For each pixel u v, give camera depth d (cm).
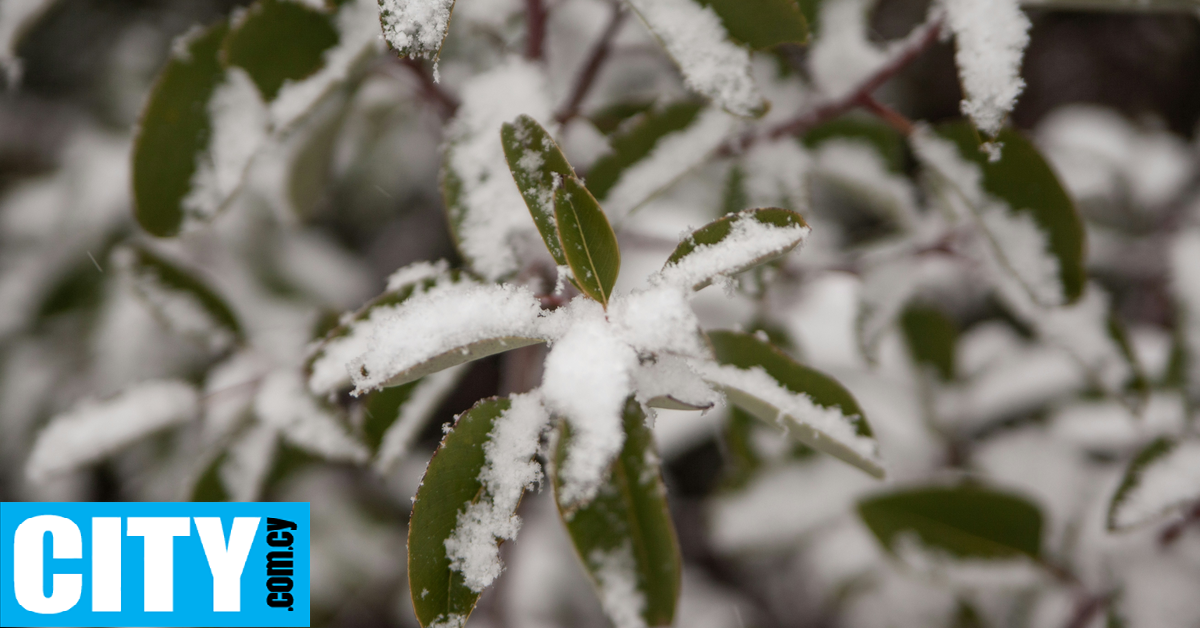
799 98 80
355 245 151
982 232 75
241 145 73
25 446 125
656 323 67
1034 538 80
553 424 68
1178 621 79
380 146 129
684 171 76
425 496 67
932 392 100
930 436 102
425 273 71
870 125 82
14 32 76
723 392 69
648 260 109
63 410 124
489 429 67
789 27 70
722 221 68
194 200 73
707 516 107
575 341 67
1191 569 80
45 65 132
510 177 72
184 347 120
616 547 69
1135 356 80
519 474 67
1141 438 90
